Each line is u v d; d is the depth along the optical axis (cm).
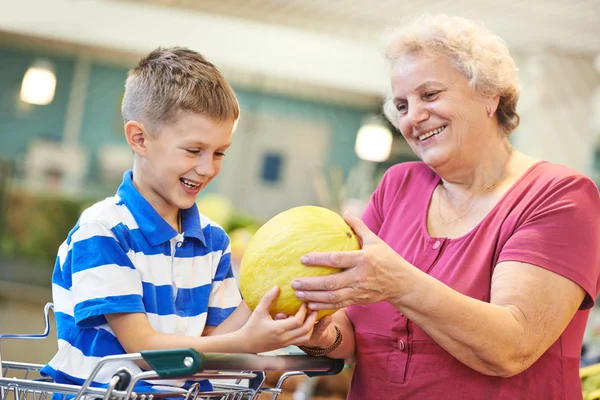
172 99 155
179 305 160
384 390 167
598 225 159
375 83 1014
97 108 1222
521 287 150
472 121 169
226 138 162
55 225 954
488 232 165
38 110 1207
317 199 1278
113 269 147
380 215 196
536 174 169
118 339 146
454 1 657
